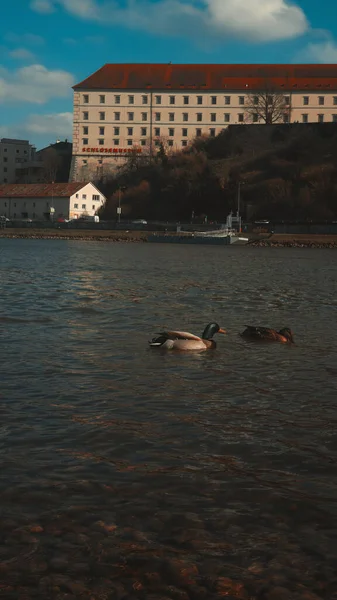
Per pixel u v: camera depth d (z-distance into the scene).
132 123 196.50
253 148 182.62
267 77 198.25
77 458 9.12
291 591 6.09
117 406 11.79
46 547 6.68
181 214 166.25
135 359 15.96
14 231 148.38
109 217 167.00
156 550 6.69
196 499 7.87
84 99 196.88
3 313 23.05
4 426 10.44
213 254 84.44
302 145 173.38
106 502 7.71
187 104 195.25
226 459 9.25
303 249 111.75
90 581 6.17
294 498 7.96
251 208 153.88
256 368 15.27
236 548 6.77
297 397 12.70
